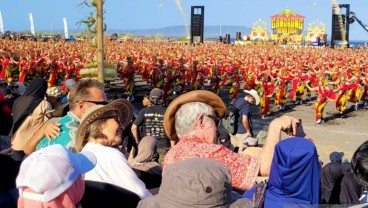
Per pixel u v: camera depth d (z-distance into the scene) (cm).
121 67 3412
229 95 2794
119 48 5359
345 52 5578
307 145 341
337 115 2331
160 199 276
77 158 293
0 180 358
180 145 373
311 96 2889
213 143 381
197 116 378
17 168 372
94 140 396
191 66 3200
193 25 5934
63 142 429
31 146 446
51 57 3391
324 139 1756
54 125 439
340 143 1684
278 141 363
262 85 2219
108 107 399
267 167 356
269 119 2211
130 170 388
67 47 5066
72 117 452
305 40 8900
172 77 2545
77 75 2922
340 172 616
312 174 340
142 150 525
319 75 2653
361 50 6081
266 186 359
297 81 2631
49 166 275
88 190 374
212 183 262
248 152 589
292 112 2409
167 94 2527
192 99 397
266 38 9381
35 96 597
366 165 288
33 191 271
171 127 411
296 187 340
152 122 799
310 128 1994
